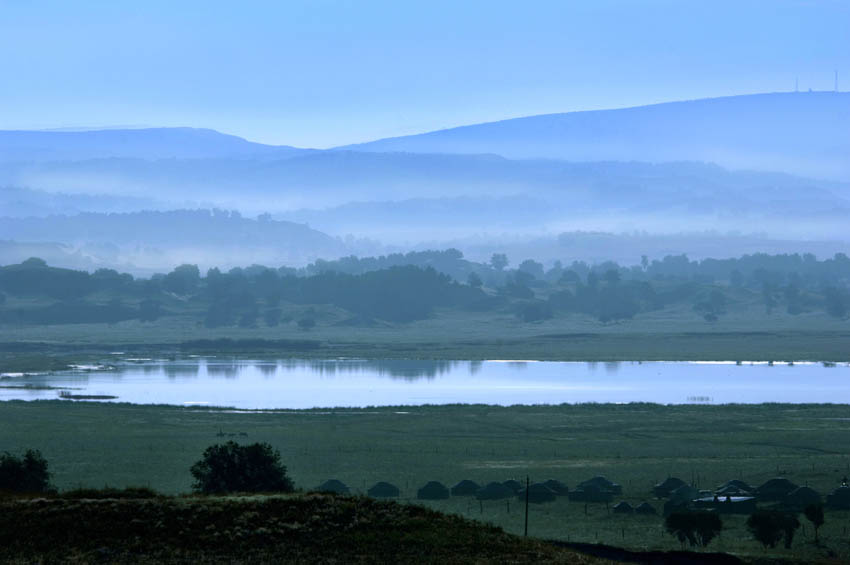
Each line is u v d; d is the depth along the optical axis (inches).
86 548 3494.1
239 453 5713.6
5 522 3631.9
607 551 5108.3
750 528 5457.7
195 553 3494.1
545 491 6628.9
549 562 3619.6
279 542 3609.7
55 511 3708.2
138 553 3479.3
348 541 3644.2
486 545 3718.0
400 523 3828.7
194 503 3826.3
